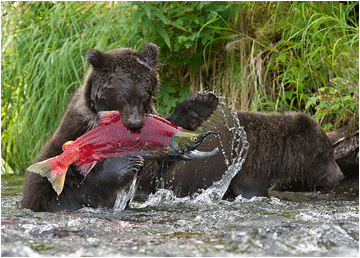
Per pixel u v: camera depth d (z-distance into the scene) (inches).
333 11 541.6
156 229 209.8
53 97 575.2
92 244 175.2
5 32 660.1
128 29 587.2
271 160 405.4
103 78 261.3
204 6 538.6
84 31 624.7
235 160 394.6
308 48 535.5
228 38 568.4
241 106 544.1
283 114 430.3
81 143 246.2
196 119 319.9
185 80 586.9
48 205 289.3
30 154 605.3
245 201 362.6
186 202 353.7
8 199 362.9
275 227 205.3
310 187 440.1
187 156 242.4
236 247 167.6
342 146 452.4
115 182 268.5
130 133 249.6
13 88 645.3
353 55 496.4
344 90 482.3
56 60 586.6
